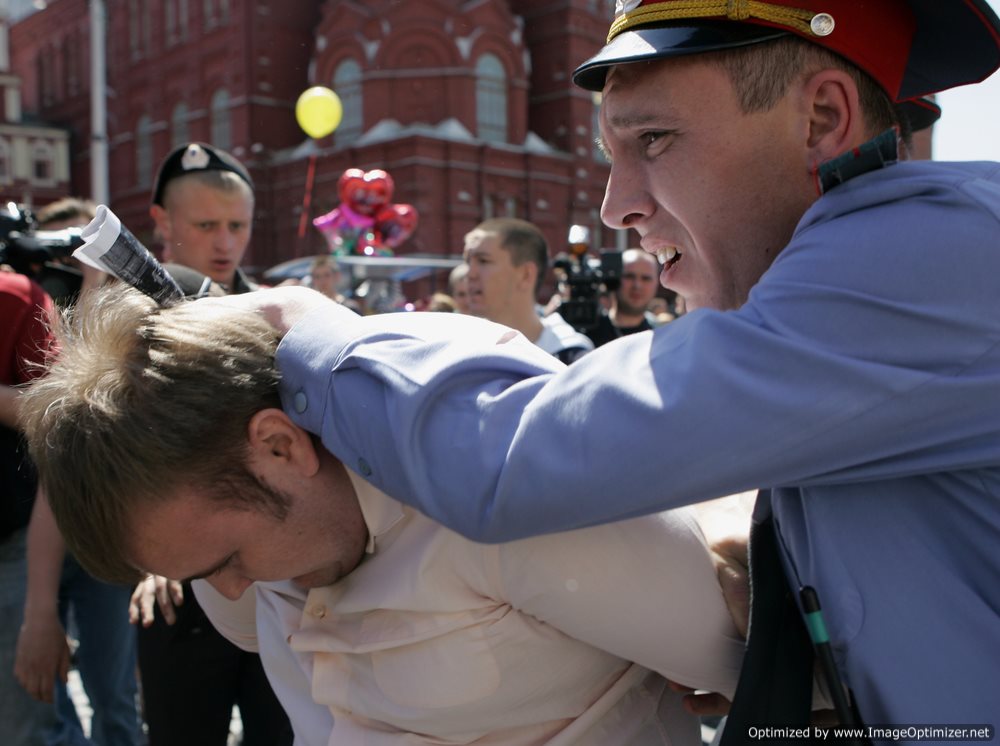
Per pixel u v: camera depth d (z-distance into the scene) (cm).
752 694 94
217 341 97
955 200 85
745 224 102
